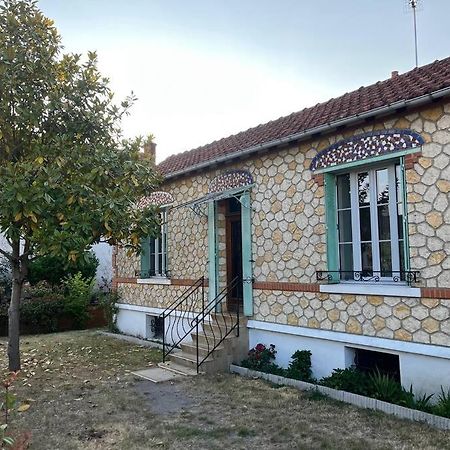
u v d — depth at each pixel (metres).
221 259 11.59
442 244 6.91
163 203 13.42
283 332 9.37
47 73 9.40
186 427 6.53
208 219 11.73
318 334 8.66
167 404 7.58
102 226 8.99
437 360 6.97
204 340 10.57
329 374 8.52
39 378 9.45
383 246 7.95
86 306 17.19
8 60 8.90
